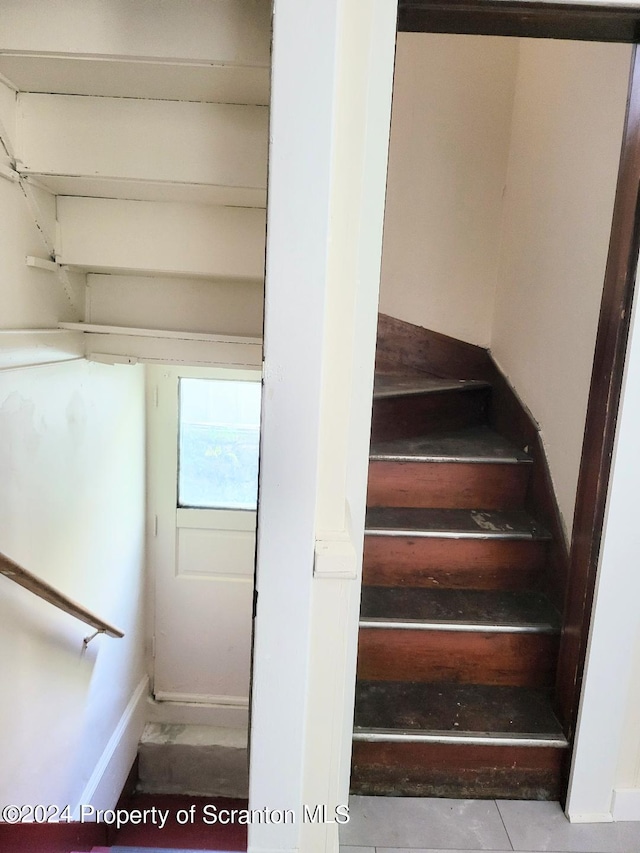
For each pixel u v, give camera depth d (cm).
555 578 172
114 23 118
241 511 285
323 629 102
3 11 117
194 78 126
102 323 191
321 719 106
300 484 96
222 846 252
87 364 203
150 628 293
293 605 99
